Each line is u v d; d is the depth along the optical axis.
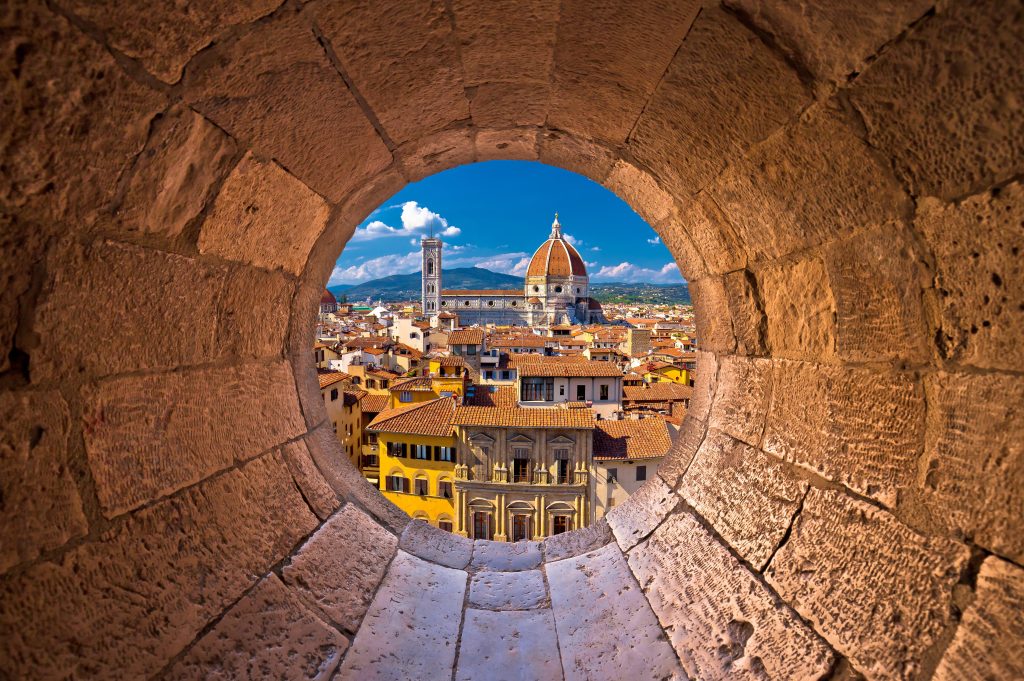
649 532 2.84
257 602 1.89
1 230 1.04
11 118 0.97
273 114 1.61
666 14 1.44
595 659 2.27
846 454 1.69
